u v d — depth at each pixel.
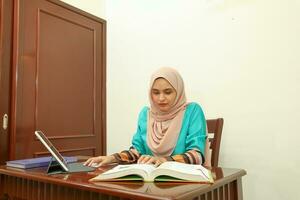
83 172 1.08
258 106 1.86
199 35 2.13
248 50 1.92
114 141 2.57
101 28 2.65
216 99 2.02
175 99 1.40
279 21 1.82
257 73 1.88
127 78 2.51
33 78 2.06
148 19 2.41
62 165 1.10
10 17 1.96
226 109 1.98
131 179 0.90
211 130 1.73
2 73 1.88
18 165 1.22
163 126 1.40
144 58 2.41
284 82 1.78
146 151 1.44
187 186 0.82
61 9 2.30
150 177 0.89
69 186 0.91
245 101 1.91
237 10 1.98
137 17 2.48
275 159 1.79
